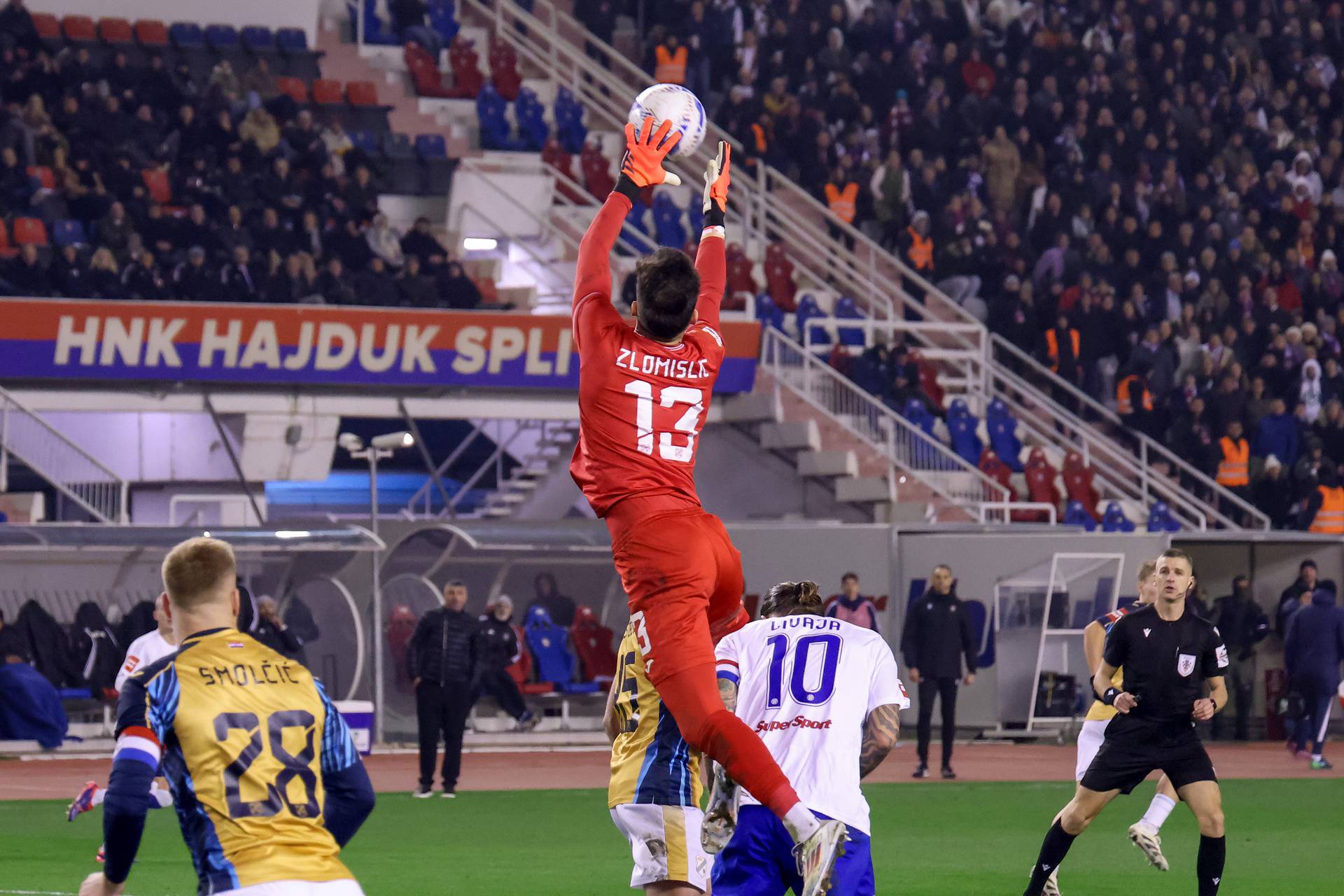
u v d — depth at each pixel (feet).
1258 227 347.56
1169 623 93.71
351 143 296.71
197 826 46.29
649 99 59.16
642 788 63.52
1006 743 234.79
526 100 320.91
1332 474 286.46
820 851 50.98
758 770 52.34
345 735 48.42
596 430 55.16
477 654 164.25
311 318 236.22
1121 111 351.46
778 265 298.97
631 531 54.44
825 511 268.21
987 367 301.22
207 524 243.19
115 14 303.07
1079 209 329.72
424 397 249.75
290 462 243.19
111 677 209.05
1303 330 319.06
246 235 260.21
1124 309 308.19
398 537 220.23
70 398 231.09
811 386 275.39
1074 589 232.53
